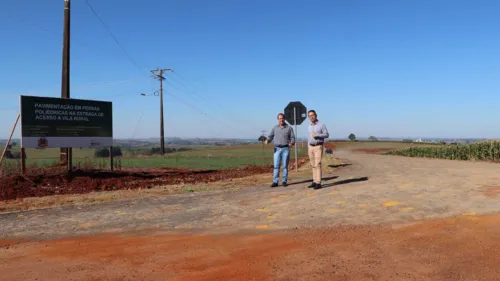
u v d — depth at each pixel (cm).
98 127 1360
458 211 596
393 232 505
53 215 699
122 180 1188
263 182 1121
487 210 592
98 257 448
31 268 418
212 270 393
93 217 675
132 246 490
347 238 488
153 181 1190
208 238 516
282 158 1002
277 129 1002
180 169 1681
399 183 913
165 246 484
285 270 385
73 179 1146
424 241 461
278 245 471
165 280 370
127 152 4325
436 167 1442
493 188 793
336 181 1023
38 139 1214
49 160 2217
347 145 9306
